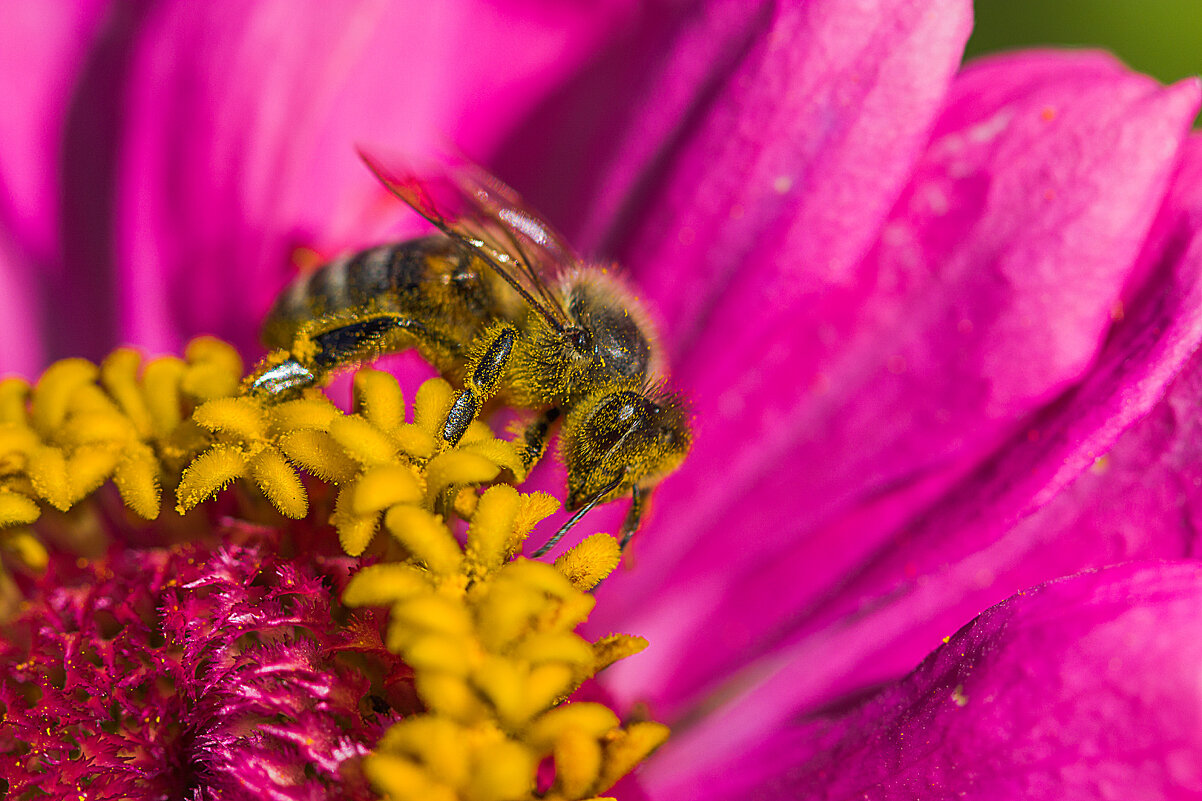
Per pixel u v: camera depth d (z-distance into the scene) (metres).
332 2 0.12
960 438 0.11
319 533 0.10
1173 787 0.09
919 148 0.11
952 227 0.11
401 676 0.10
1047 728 0.10
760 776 0.11
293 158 0.12
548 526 0.11
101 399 0.11
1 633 0.10
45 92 0.12
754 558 0.11
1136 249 0.11
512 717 0.10
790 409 0.11
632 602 0.11
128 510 0.10
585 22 0.12
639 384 0.11
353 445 0.10
